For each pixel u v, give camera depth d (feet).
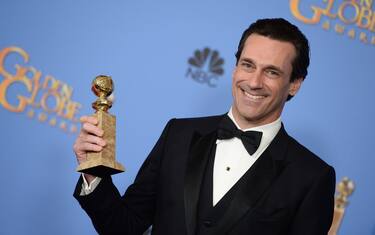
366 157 19.95
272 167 12.62
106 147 10.78
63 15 18.90
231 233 11.86
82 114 18.75
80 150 10.90
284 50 12.47
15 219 18.21
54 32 18.81
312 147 19.71
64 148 18.60
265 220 12.01
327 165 12.99
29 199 18.31
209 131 13.51
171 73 19.31
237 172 12.92
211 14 19.58
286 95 13.30
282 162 12.76
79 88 18.80
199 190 12.41
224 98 19.47
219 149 13.26
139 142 19.04
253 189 12.21
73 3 18.97
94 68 18.92
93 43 18.97
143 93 19.12
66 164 18.57
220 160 13.11
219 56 19.52
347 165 19.83
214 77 19.48
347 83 20.03
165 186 12.85
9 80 18.42
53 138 18.56
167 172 12.98
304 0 20.06
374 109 20.07
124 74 19.07
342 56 20.07
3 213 18.13
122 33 19.15
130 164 18.95
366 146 19.97
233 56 19.56
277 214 12.12
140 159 19.01
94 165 10.47
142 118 19.10
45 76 18.65
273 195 12.25
